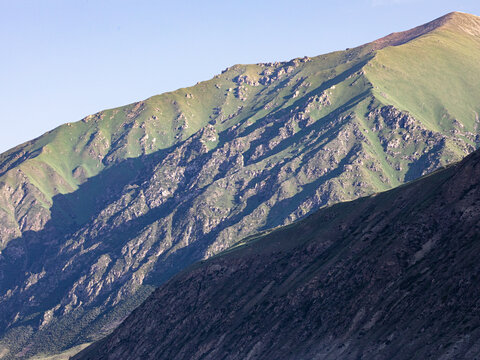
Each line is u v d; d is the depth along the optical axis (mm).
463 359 171000
